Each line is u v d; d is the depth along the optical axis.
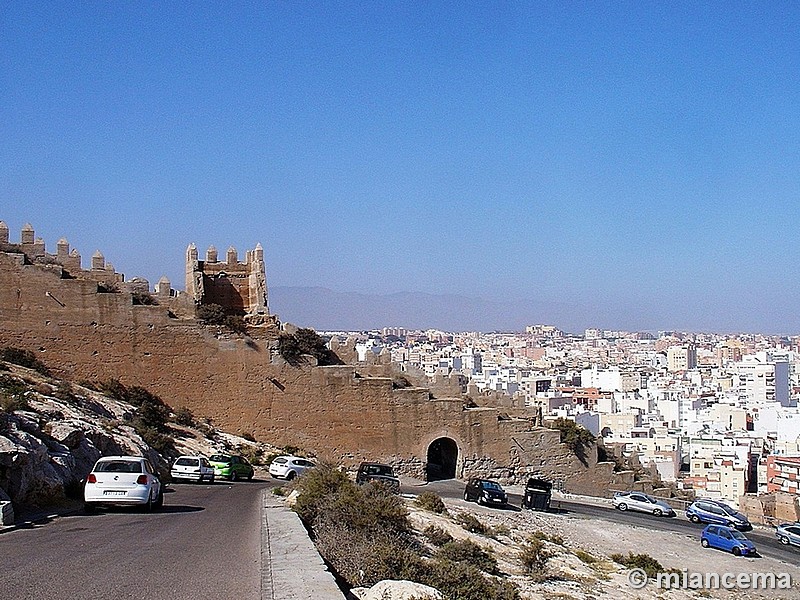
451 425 69.25
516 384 193.25
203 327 65.12
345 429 67.06
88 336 62.56
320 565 18.14
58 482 32.50
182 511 31.81
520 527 45.44
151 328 63.97
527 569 33.16
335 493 31.55
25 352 60.97
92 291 62.88
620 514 61.44
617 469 76.56
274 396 66.00
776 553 51.44
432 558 27.98
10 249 64.69
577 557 39.50
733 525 60.44
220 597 15.67
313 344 69.38
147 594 15.81
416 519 36.00
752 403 190.38
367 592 19.05
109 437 45.34
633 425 142.62
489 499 54.06
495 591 22.84
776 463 99.50
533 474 71.31
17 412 38.50
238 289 72.44
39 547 21.27
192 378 64.56
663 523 58.75
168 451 55.09
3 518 25.66
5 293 61.25
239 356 65.56
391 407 68.06
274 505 32.62
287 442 65.94
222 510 32.47
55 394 51.25
